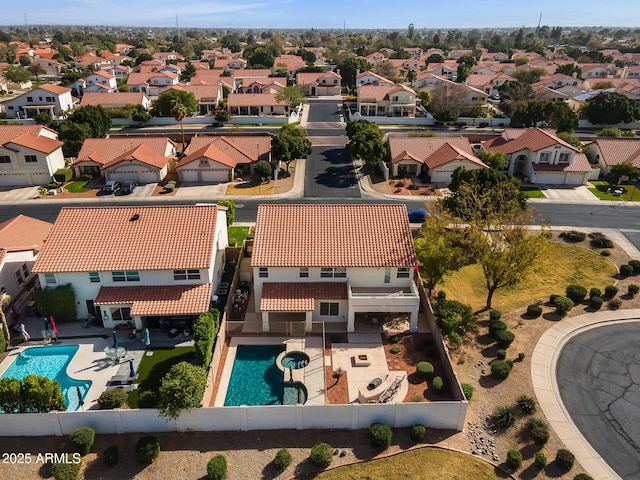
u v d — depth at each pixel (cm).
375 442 2688
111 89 13812
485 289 4462
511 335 3478
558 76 13312
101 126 8675
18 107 11431
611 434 2791
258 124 10675
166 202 6431
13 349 3491
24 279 4203
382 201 6456
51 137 7781
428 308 3797
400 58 19675
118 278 3712
